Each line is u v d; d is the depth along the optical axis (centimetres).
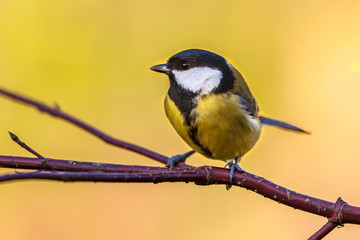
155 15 1191
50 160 525
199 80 682
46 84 1155
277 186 532
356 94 1159
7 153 1080
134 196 1023
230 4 1202
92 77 1165
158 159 646
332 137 1146
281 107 1189
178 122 698
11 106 1088
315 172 1111
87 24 1179
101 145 1106
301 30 1198
